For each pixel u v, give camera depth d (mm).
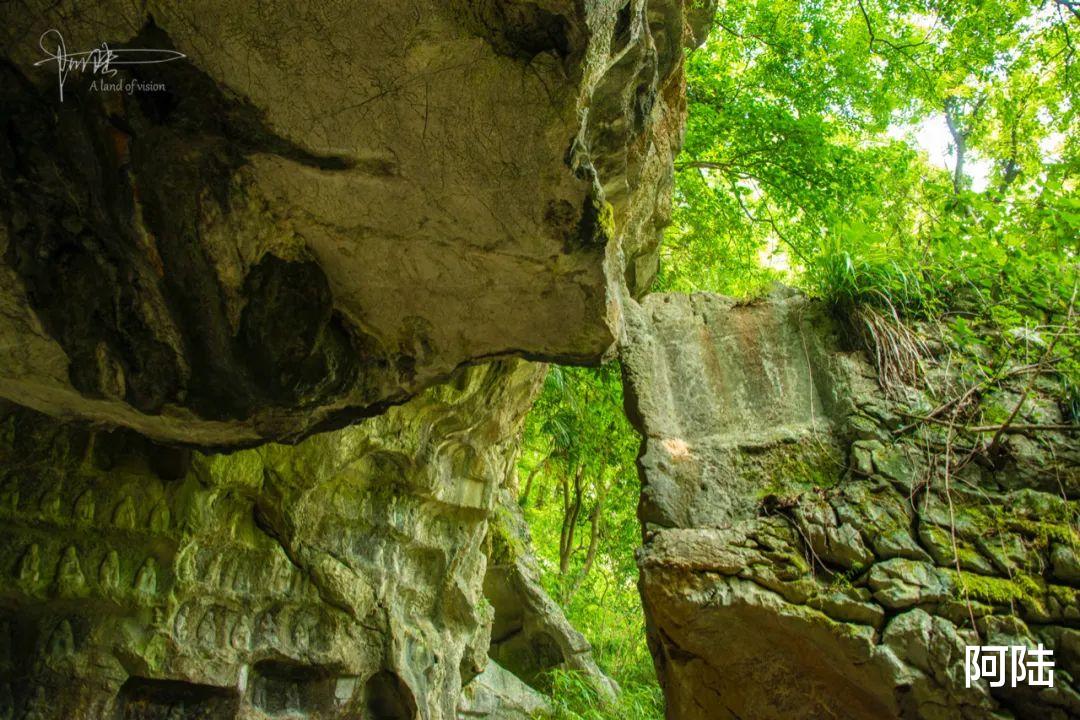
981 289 4504
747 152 9250
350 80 2369
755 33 9516
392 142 2523
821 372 4316
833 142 9969
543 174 2576
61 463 4016
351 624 5078
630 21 2523
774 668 3535
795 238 9617
